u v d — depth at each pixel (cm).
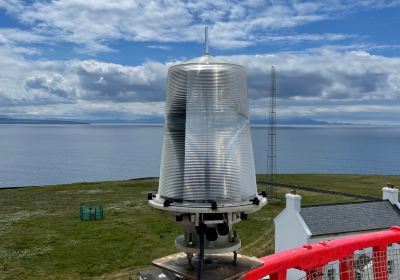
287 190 7306
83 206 5872
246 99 674
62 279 3203
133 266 3500
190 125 630
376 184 8562
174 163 641
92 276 3281
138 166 18600
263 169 17862
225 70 636
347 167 18788
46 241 4209
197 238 624
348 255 898
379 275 961
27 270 3378
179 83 648
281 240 3061
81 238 4328
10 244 4088
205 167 619
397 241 979
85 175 15425
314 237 2820
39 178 14612
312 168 18462
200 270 591
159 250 3916
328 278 891
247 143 659
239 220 624
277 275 791
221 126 629
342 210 3102
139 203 6341
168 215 659
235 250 631
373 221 3089
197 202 611
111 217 5334
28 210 5894
